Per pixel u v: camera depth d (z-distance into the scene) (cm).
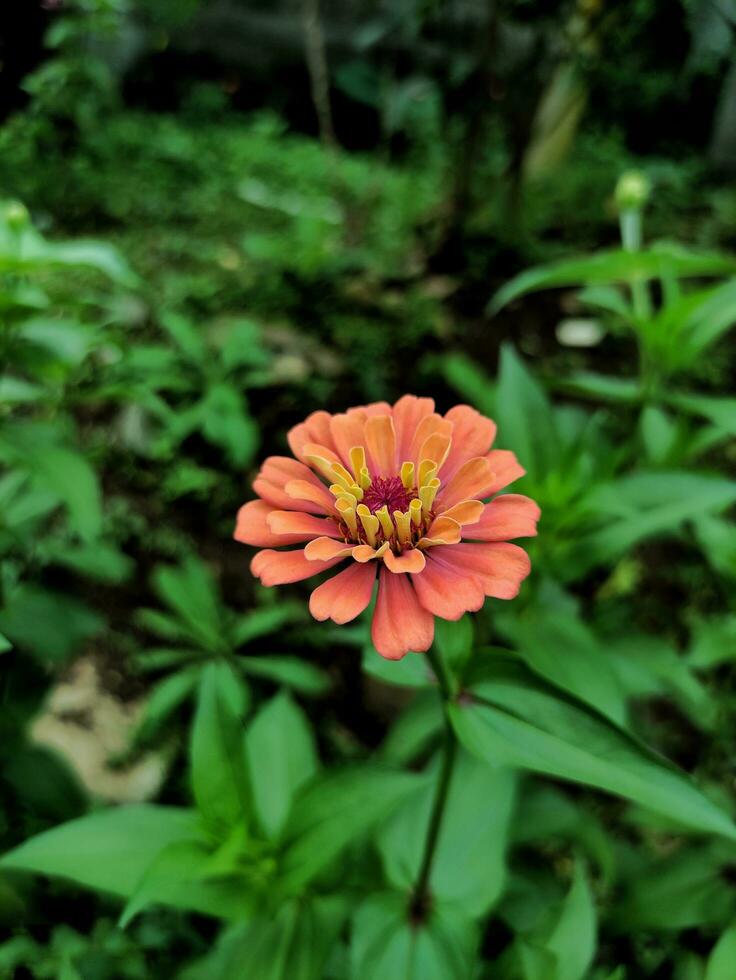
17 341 27
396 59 72
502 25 61
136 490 43
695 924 24
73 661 36
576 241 66
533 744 16
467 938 20
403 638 14
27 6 64
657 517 26
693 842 27
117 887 17
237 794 17
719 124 78
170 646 38
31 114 61
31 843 18
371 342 52
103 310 51
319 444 17
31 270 25
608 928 25
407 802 23
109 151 67
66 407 30
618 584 41
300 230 59
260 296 55
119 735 34
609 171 76
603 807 33
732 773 34
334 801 17
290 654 38
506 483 16
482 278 59
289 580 15
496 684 17
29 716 27
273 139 79
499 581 15
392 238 64
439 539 15
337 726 36
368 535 15
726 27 54
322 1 79
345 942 24
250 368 48
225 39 80
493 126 73
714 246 67
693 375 52
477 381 35
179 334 41
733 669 36
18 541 29
